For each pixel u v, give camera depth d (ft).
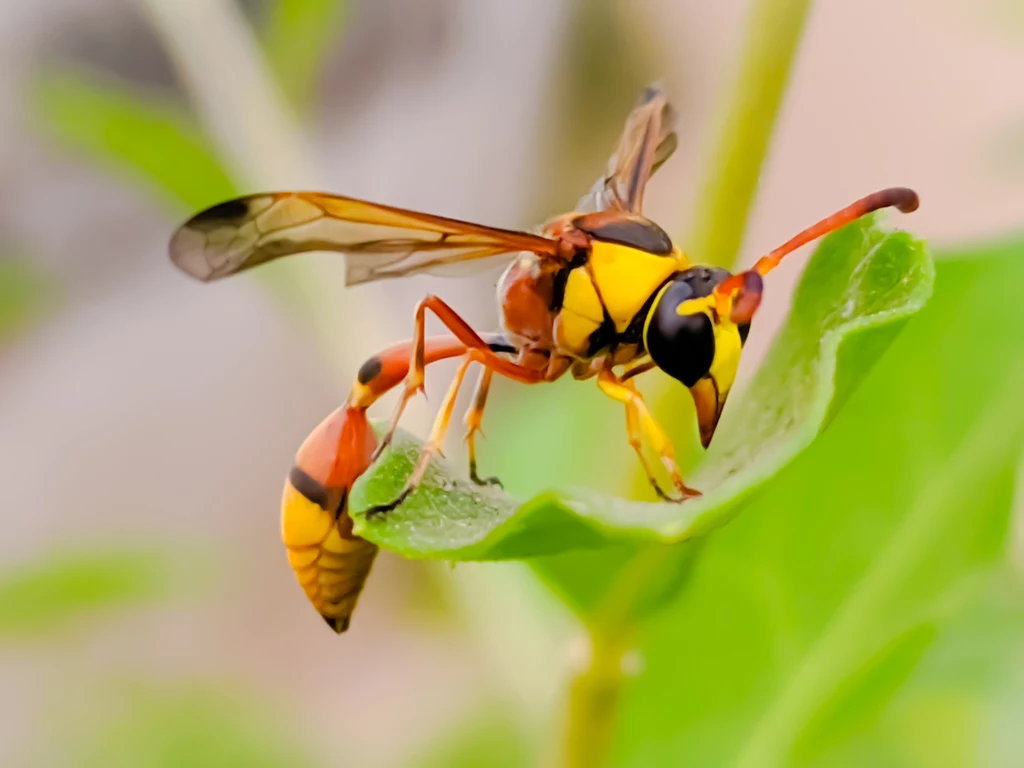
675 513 0.38
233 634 0.83
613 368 0.44
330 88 0.88
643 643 0.41
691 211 0.40
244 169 0.47
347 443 0.44
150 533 0.51
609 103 0.82
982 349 0.41
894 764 0.45
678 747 0.42
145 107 0.47
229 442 0.93
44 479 0.92
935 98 0.68
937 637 0.42
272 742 0.51
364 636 0.83
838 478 0.42
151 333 0.98
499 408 0.52
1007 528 0.41
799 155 0.72
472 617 0.44
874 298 0.39
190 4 0.47
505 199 0.85
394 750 0.57
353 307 0.46
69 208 0.96
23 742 0.60
